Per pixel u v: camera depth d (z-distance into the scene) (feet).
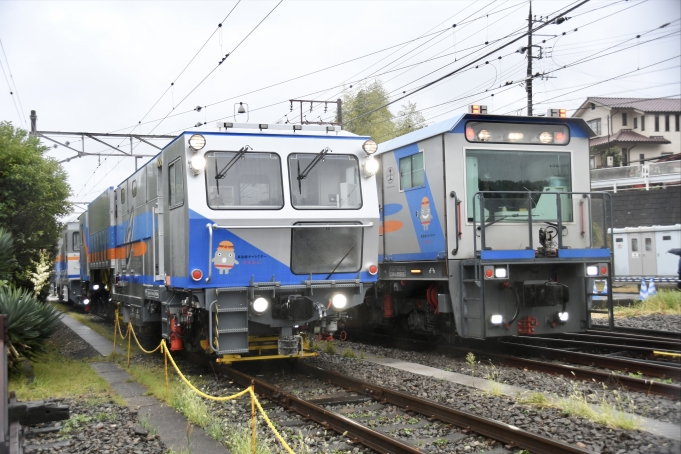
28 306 34.94
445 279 37.81
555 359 36.58
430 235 39.24
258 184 31.83
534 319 36.81
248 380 30.94
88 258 71.31
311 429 23.34
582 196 39.73
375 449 20.51
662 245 94.27
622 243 101.60
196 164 30.60
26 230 51.88
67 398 29.86
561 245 36.50
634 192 107.24
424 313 43.24
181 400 27.07
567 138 39.70
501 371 32.78
